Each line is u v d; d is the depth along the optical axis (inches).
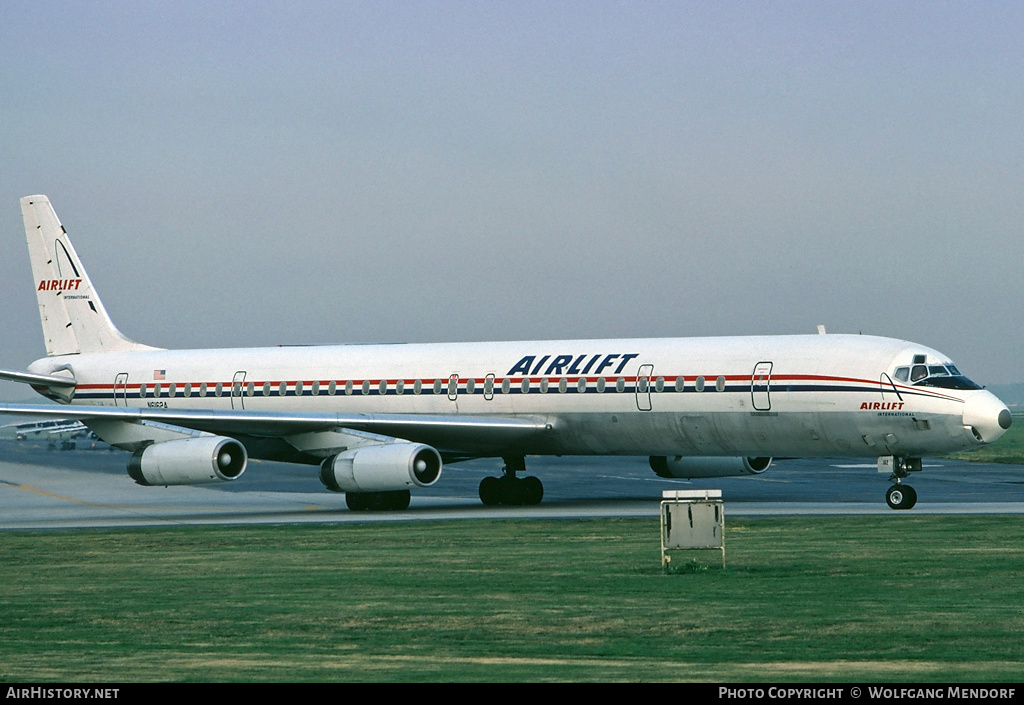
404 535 2834.6
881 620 1593.3
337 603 1795.0
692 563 2091.5
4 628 1626.5
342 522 3267.7
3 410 3511.3
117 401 4662.9
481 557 2348.7
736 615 1641.2
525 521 3132.4
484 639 1514.5
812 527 2787.9
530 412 3900.1
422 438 3922.2
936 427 3312.0
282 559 2393.0
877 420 3376.0
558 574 2068.2
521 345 4040.4
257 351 4498.0
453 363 4069.9
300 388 4306.1
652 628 1563.7
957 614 1632.6
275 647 1481.3
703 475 4188.0
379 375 4178.2
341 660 1398.9
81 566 2340.1
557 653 1427.2
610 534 2728.8
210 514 3757.4
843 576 1983.3
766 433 3548.2
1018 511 3211.1
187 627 1619.1
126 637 1556.3
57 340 4923.7
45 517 3715.6
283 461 4065.0
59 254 4926.2
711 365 3612.2
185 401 4520.2
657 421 3693.4
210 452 3602.4
